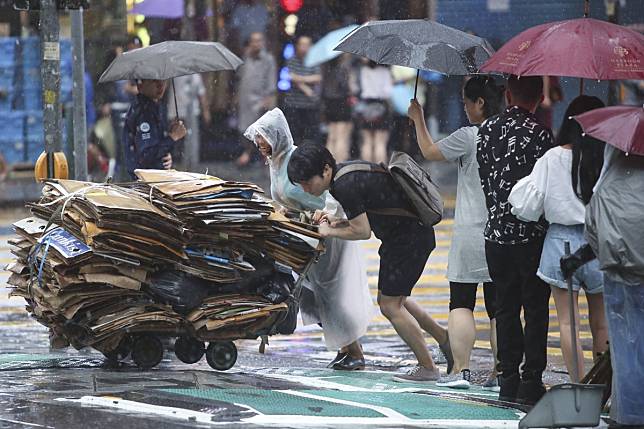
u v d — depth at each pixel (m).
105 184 24.14
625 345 19.80
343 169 23.55
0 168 61.69
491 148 21.84
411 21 24.53
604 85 55.16
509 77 22.06
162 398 20.36
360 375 25.03
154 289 22.86
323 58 61.47
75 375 23.19
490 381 24.02
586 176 20.58
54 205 24.09
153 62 28.22
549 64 21.31
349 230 23.58
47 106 28.12
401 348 29.86
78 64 31.81
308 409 19.83
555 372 26.55
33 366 24.64
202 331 23.42
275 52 62.28
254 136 25.28
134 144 28.77
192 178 23.88
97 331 22.88
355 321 25.56
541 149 21.56
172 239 22.69
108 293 22.92
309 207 25.36
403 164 23.58
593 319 22.08
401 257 24.47
